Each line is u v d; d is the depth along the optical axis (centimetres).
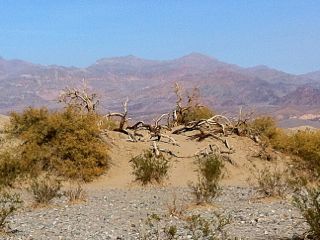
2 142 3053
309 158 3147
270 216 1703
